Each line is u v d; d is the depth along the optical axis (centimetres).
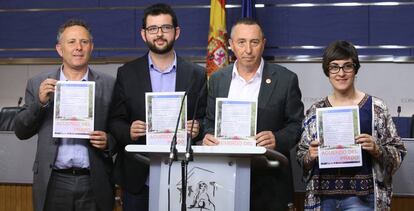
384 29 669
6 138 483
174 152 254
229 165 258
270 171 332
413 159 435
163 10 354
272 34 686
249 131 304
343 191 322
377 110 328
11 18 735
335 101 335
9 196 484
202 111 354
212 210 257
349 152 312
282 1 685
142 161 305
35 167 347
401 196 439
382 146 322
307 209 330
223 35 619
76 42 350
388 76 660
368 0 671
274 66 351
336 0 678
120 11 717
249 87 347
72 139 344
